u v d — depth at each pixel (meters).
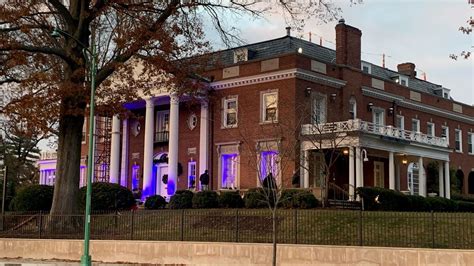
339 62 41.50
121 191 33.41
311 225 23.30
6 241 25.36
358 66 42.53
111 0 25.88
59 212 27.06
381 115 44.31
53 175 55.94
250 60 39.38
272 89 38.12
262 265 20.02
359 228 21.23
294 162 34.72
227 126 40.19
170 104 41.44
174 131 40.94
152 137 42.16
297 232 22.11
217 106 41.06
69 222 26.17
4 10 24.66
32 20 26.66
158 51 26.98
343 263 18.91
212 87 41.22
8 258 24.78
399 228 21.91
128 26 26.97
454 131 53.34
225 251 20.69
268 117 38.06
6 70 26.45
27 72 28.34
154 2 26.72
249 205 30.33
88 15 26.52
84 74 26.08
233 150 39.69
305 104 35.97
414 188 45.75
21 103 25.11
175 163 40.84
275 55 38.41
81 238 24.67
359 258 18.72
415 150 39.06
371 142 35.03
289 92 37.16
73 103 26.16
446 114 52.03
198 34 28.48
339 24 41.84
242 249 20.42
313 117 35.47
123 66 26.58
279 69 37.75
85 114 26.11
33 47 25.17
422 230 21.50
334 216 23.88
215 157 40.75
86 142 49.84
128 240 22.98
